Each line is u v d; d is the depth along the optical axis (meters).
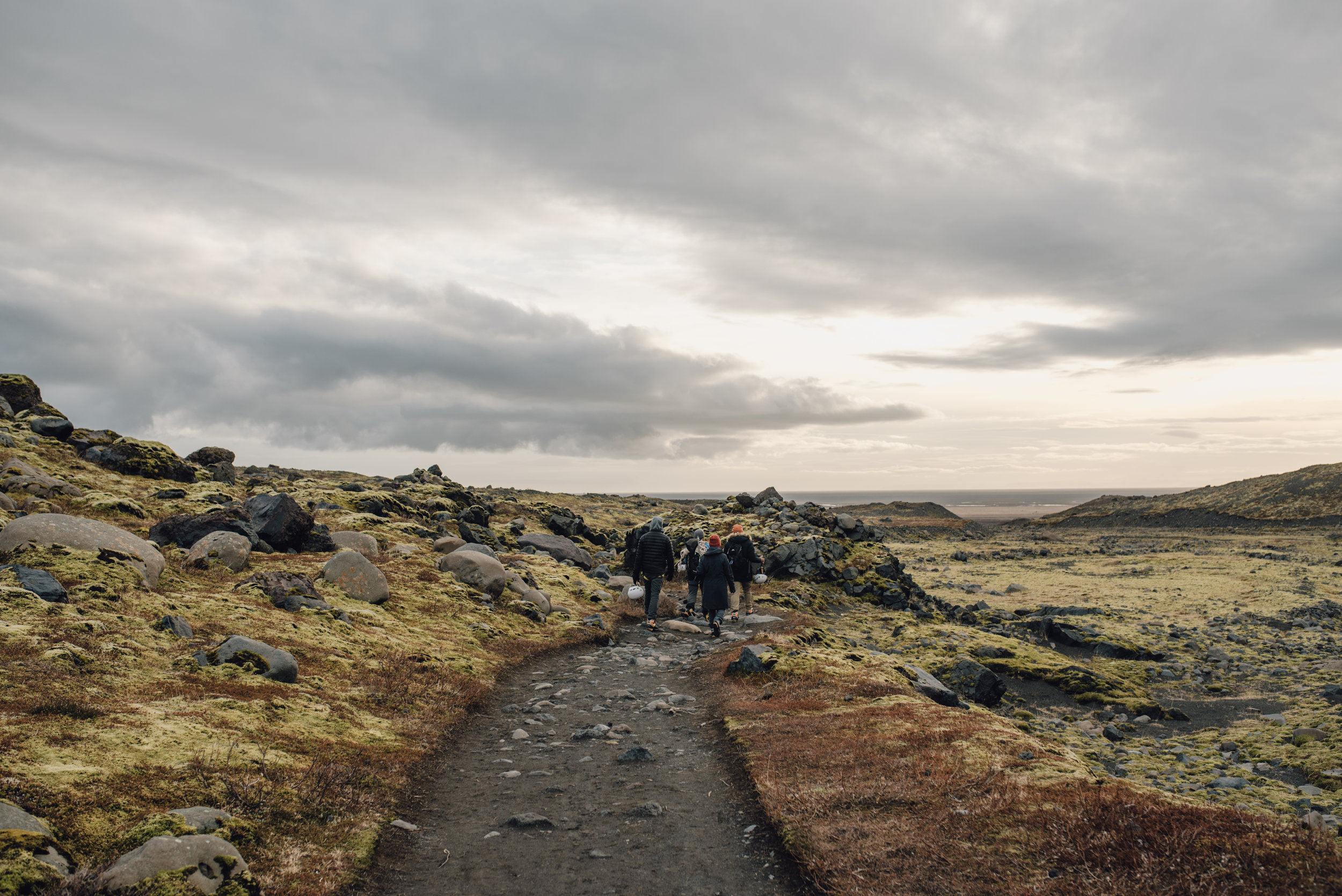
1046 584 48.31
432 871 6.70
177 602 13.02
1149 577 50.94
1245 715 17.42
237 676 10.27
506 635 18.41
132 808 6.07
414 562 22.92
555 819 8.02
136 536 14.95
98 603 11.73
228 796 6.77
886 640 23.84
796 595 30.11
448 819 8.02
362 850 6.69
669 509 105.31
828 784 8.20
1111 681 19.89
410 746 9.87
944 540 101.44
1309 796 11.41
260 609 14.09
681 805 8.38
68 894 4.70
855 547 37.91
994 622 31.39
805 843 6.86
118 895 4.82
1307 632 29.22
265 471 74.50
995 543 98.62
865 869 6.29
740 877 6.60
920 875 6.07
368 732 9.90
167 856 5.18
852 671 14.19
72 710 7.68
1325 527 108.56
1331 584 45.59
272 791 7.14
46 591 11.33
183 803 6.45
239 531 19.84
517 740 11.09
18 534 13.24
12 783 5.85
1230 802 11.25
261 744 8.25
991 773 7.94
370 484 57.09
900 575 35.34
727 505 47.97
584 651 18.67
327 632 14.00
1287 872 5.32
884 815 7.27
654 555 22.12
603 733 11.25
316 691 10.84
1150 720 17.41
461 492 42.81
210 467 35.81
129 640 10.48
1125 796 6.89
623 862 6.93
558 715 12.65
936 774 8.12
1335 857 5.52
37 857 4.84
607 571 32.72
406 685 12.26
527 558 30.23
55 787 6.01
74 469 25.22
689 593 24.58
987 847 6.34
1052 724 16.62
